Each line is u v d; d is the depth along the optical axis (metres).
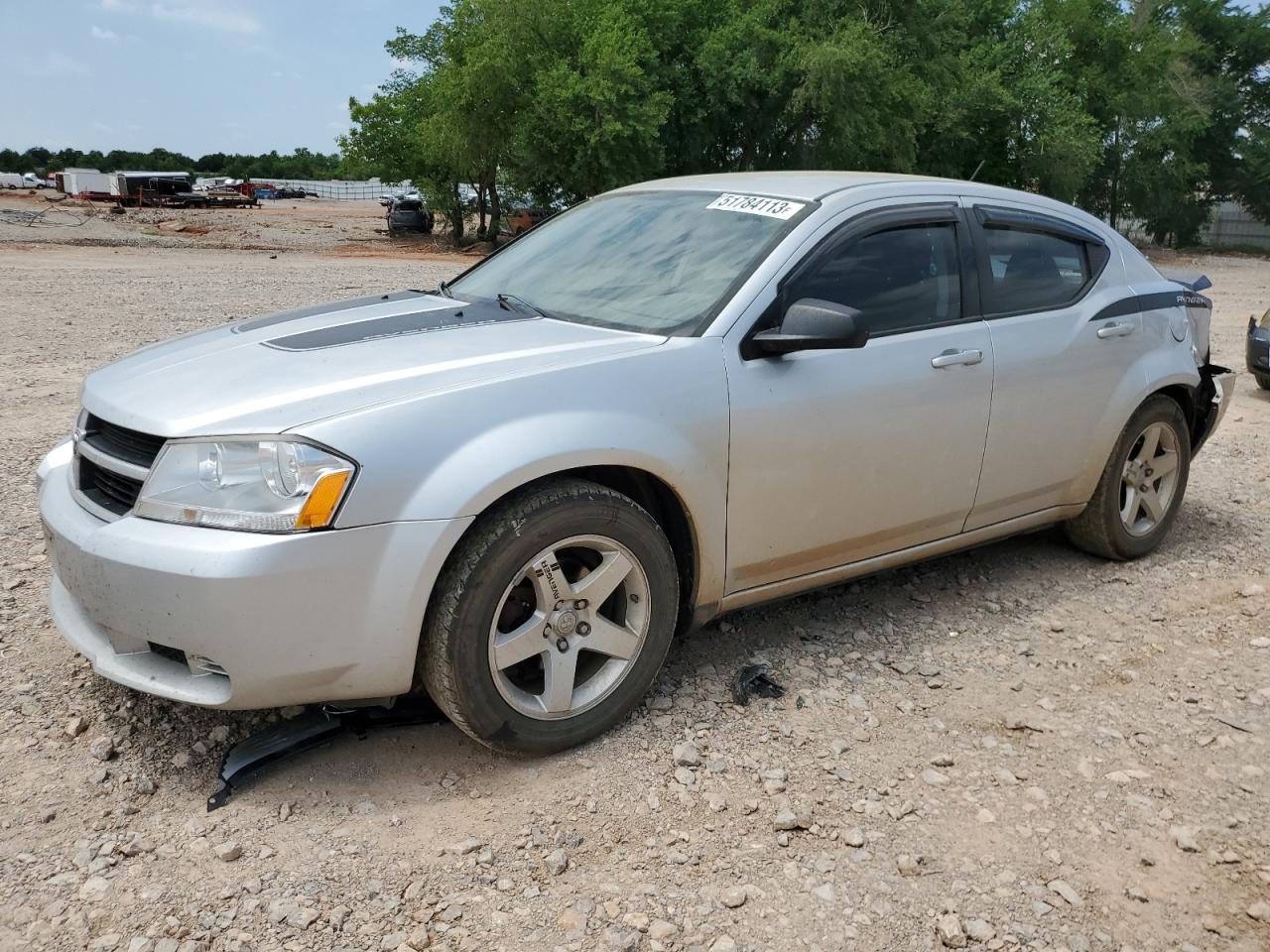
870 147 33.50
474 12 33.91
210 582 2.54
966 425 3.89
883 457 3.65
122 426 2.86
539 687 3.14
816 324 3.16
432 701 3.21
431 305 3.73
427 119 37.62
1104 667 3.78
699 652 3.79
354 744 3.09
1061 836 2.78
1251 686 3.65
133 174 64.12
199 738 3.09
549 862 2.58
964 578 4.61
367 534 2.65
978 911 2.49
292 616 2.61
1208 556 4.98
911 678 3.65
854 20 32.94
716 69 32.25
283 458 2.62
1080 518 4.71
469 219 44.28
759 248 3.53
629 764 3.04
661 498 3.28
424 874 2.54
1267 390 9.88
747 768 3.04
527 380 2.93
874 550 3.83
